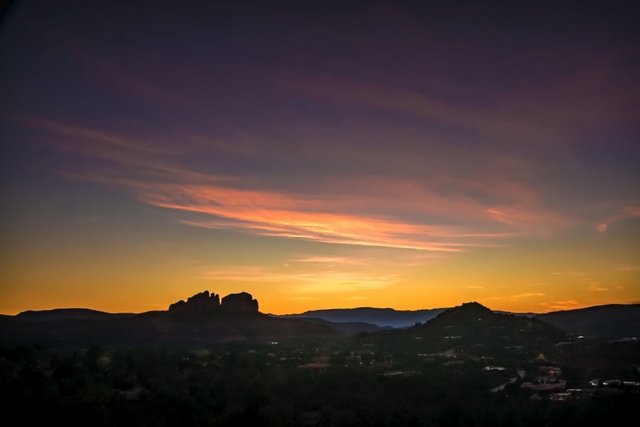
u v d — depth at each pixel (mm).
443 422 55531
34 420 43594
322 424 54844
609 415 53250
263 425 51969
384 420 55750
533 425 53938
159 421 49281
